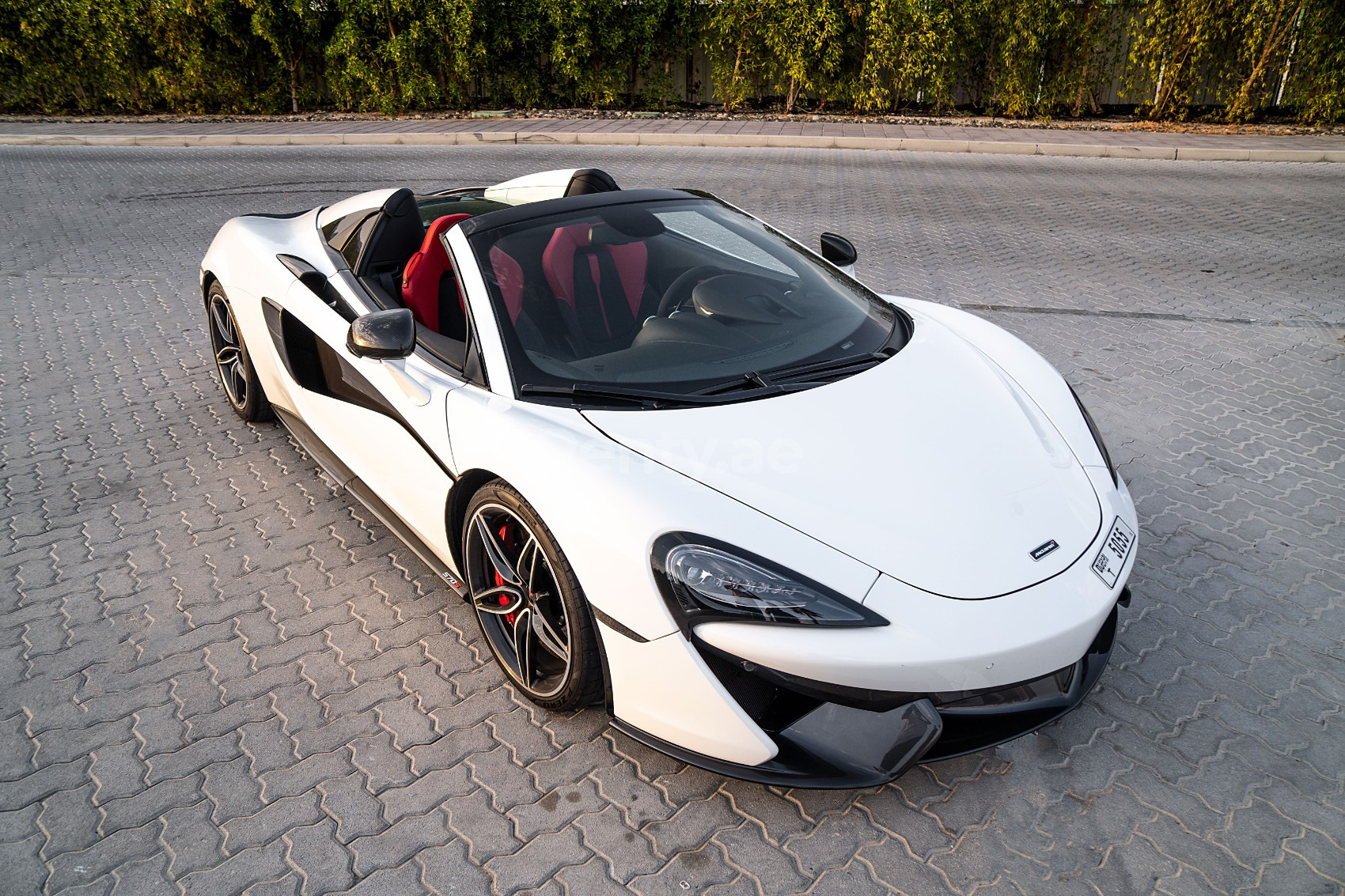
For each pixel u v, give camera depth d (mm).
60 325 6070
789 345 2797
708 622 2027
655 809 2266
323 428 3545
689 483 2197
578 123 14711
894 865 2094
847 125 14547
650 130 13891
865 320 3018
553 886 2057
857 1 14570
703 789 2324
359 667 2824
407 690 2719
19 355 5531
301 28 15633
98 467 4137
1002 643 2002
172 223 8828
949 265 7203
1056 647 2064
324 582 3277
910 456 2355
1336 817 2209
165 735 2543
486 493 2516
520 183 4031
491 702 2660
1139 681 2699
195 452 4285
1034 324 5855
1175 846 2133
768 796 2301
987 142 12758
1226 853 2113
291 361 3631
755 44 15141
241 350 4254
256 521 3684
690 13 15336
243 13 15625
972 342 3148
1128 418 4508
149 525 3654
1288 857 2096
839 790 2311
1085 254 7539
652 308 2854
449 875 2088
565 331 2725
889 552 2094
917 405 2568
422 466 2811
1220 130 13773
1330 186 10203
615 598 2137
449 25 15273
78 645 2939
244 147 13422
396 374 2896
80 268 7391
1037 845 2145
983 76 15188
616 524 2135
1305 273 6980
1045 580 2121
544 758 2441
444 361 2832
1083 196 9836
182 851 2166
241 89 16156
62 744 2514
